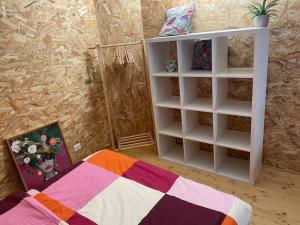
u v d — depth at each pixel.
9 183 2.16
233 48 2.22
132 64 2.83
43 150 2.31
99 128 2.96
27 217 1.30
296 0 1.82
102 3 2.63
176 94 2.77
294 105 2.07
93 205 1.37
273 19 1.94
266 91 2.16
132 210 1.30
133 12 2.65
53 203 1.40
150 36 2.70
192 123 2.56
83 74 2.67
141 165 1.68
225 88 2.29
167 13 2.40
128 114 3.03
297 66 1.96
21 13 2.06
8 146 2.07
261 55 1.82
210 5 2.21
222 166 2.45
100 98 2.92
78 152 2.74
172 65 2.38
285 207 1.91
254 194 2.07
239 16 2.10
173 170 2.53
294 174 2.26
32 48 2.17
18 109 2.14
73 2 2.46
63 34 2.41
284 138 2.22
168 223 1.19
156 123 2.61
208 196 1.35
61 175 1.65
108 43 2.77
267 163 2.40
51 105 2.40
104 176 1.60
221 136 2.36
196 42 2.31
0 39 1.94
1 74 1.99
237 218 1.22
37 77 2.25
